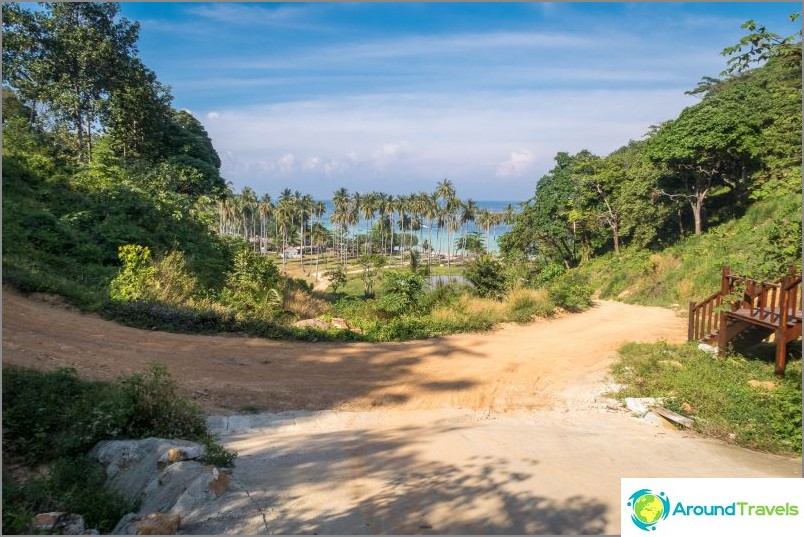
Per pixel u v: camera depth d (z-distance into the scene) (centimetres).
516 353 1251
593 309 1995
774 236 979
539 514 477
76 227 1577
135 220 1864
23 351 816
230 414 772
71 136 3125
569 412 888
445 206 9538
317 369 1030
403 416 836
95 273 1357
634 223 3431
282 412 804
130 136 3125
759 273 1009
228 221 9281
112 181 2081
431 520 461
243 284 1638
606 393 959
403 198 9812
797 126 2342
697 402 873
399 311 1709
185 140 3816
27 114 2900
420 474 578
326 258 10881
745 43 750
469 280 2069
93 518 454
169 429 631
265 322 1290
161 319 1177
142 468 536
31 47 2797
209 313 1232
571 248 4394
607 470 599
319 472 579
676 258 2491
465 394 952
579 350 1284
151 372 749
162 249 1728
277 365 1025
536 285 2353
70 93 2878
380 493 521
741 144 2638
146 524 416
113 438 595
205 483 486
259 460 610
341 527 444
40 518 429
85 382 708
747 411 827
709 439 757
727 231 2452
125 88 3022
